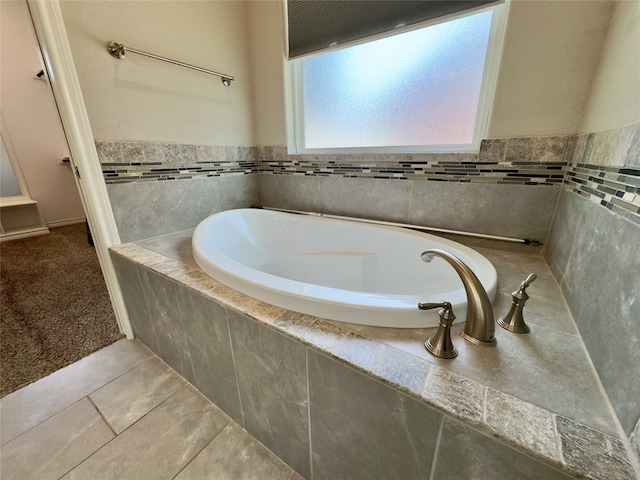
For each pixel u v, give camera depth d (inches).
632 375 17.0
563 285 34.4
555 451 15.9
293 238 66.2
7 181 122.4
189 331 39.0
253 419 35.7
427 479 21.8
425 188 54.7
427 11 46.5
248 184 77.7
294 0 58.6
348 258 59.2
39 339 55.1
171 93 56.4
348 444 26.0
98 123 47.1
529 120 42.7
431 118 54.7
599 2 34.6
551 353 23.7
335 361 23.4
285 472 33.3
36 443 35.9
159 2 51.6
